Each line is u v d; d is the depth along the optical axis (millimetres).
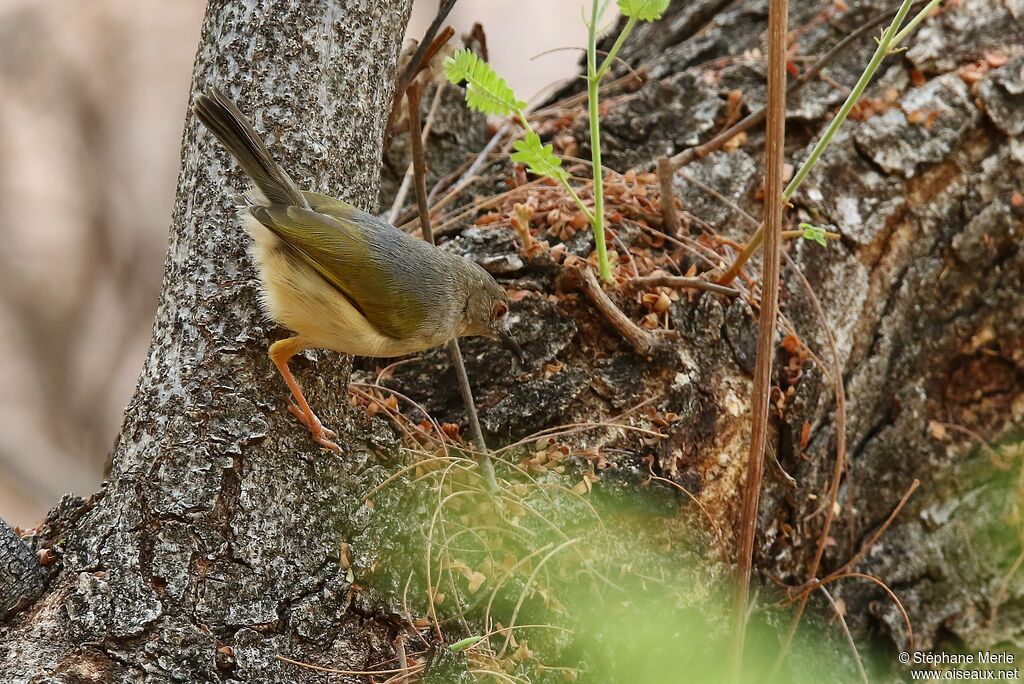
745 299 9750
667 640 8406
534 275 9750
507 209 10742
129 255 23578
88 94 23875
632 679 8305
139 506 7348
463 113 12633
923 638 9953
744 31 12578
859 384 10328
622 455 8891
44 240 22953
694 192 10750
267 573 7281
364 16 8438
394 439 8422
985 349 10859
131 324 23281
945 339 10781
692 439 9094
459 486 8359
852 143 11070
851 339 10336
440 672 7133
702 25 13422
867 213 10734
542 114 12453
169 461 7426
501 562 8125
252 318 7895
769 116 6875
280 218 7746
